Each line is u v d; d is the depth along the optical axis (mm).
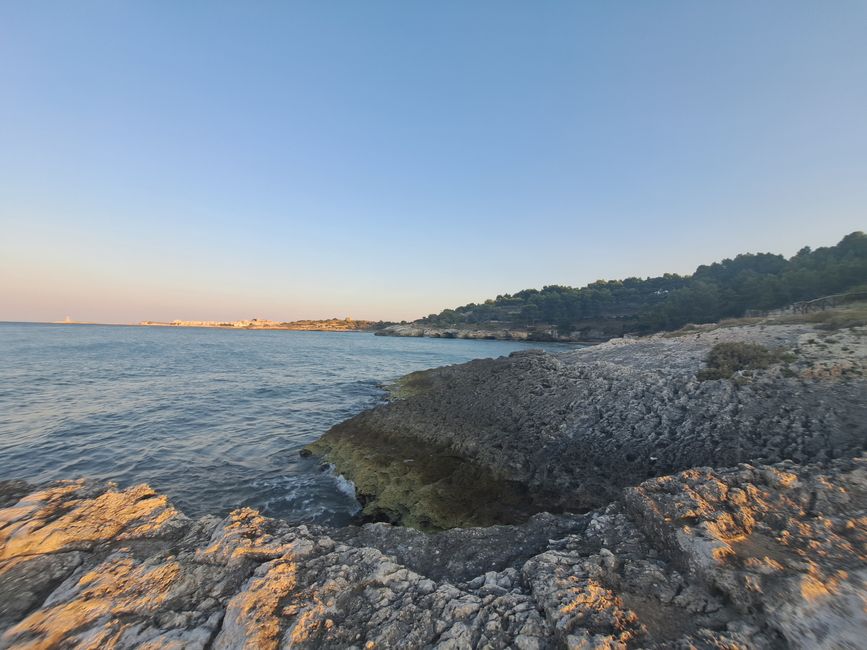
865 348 16719
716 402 14680
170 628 5102
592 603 5117
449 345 109000
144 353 61031
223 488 14070
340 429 19484
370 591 5805
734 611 4941
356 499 13469
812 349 17766
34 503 7844
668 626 4801
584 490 12008
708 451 12492
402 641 4867
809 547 5738
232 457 16922
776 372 15930
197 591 5797
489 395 20344
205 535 7254
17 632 5062
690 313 71375
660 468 12430
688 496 7035
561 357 28375
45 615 5281
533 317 141000
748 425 13062
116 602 5523
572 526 8008
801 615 4543
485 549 7578
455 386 23922
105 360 48906
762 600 4863
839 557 5488
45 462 15531
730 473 7836
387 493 13102
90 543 6957
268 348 83500
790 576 5078
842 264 52156
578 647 4402
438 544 7934
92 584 5836
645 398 16188
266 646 4738
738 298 64125
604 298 132500
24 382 31047
